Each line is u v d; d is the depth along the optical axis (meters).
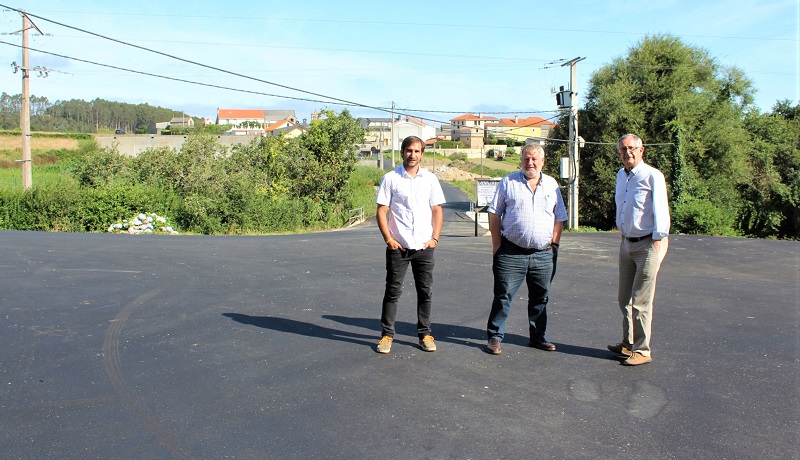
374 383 4.26
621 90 35.44
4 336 5.32
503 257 4.89
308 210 31.14
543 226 4.83
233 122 147.88
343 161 34.75
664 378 4.40
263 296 7.15
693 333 5.68
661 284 8.55
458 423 3.60
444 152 111.50
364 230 25.70
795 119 41.28
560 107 29.02
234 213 25.95
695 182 33.84
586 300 7.23
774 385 4.26
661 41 36.97
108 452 3.22
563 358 4.86
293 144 34.09
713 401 3.96
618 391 4.13
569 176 28.52
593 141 37.16
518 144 116.12
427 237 4.91
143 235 15.95
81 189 23.20
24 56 24.20
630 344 4.89
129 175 28.06
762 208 36.41
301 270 9.16
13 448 3.25
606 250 13.41
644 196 4.60
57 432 3.45
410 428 3.53
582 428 3.54
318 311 6.41
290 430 3.50
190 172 27.73
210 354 4.90
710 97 36.03
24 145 24.42
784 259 11.95
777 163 37.53
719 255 12.63
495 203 4.95
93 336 5.36
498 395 4.05
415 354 4.93
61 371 4.46
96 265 9.20
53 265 9.10
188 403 3.89
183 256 10.52
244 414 3.72
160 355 4.86
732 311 6.67
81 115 143.75
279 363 4.69
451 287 7.88
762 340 5.44
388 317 4.99
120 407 3.82
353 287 7.79
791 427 3.55
